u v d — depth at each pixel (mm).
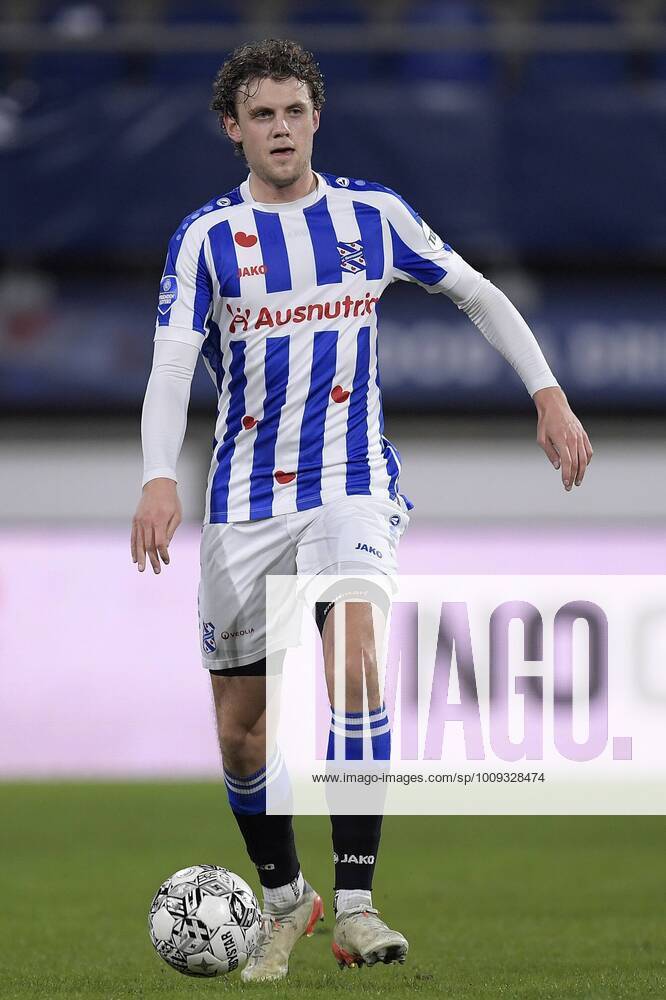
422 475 49812
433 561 43125
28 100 51250
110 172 50094
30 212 49875
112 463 49750
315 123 14984
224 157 50219
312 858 27844
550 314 50750
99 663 43812
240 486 14664
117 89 50969
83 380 49906
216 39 53281
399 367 50000
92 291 50250
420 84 53031
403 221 15023
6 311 49875
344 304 14641
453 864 27797
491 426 50062
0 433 49719
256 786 14844
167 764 43812
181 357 14430
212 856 28109
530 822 35938
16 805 36781
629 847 30797
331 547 14164
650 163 50750
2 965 15773
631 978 13938
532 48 53000
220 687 15016
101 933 18719
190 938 13648
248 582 14711
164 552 13688
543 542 43281
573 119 50625
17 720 43562
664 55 53438
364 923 13359
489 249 50406
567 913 20812
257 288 14508
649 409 50312
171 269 14703
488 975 14352
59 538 44062
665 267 51219
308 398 14531
